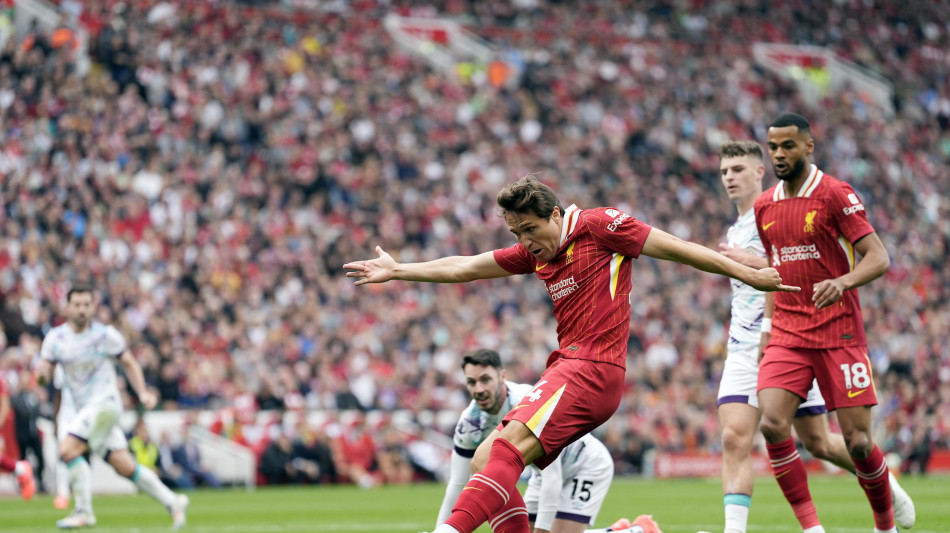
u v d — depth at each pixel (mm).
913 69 107188
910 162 95375
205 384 50312
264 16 81875
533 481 19469
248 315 55969
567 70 89438
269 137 70375
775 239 18547
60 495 36125
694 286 71812
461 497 14195
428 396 55125
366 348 57469
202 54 73875
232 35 77312
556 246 14945
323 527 27188
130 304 53125
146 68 69500
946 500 34625
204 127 68438
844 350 18047
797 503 18250
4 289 49312
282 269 61188
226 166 67188
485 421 18484
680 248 14570
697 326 69125
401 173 73375
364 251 65688
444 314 62844
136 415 44594
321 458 48156
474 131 78938
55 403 28141
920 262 84125
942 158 98875
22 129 60969
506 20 96125
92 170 60406
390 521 29219
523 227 14789
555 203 14812
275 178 67438
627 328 15016
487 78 86312
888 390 62781
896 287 78000
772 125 18172
